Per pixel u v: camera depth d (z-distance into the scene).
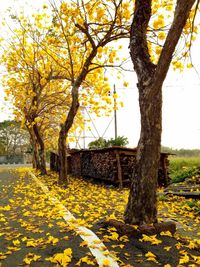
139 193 6.86
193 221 8.77
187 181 15.44
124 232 6.41
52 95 25.62
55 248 5.73
